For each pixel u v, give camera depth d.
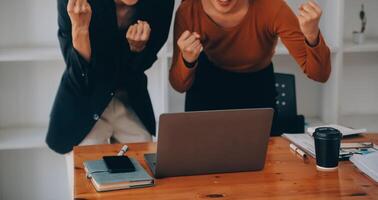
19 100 3.46
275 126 3.27
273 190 1.90
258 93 3.29
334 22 3.34
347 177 2.03
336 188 1.91
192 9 3.19
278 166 2.16
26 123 3.50
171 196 1.85
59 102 3.09
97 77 3.04
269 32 3.23
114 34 3.03
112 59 3.05
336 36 3.33
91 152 2.34
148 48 3.13
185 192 1.88
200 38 3.22
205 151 2.03
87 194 1.86
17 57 3.05
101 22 2.99
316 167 2.14
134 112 3.16
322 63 3.29
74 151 2.36
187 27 3.21
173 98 3.33
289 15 3.22
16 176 3.60
